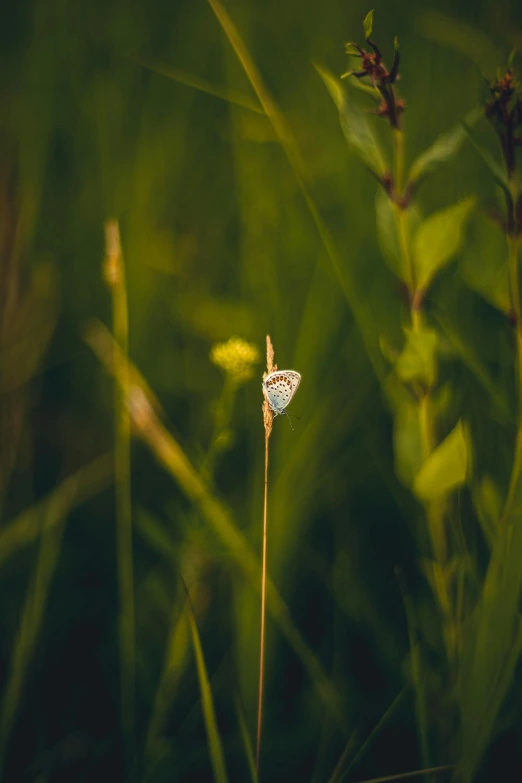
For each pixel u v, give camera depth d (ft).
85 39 3.95
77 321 3.54
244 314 3.37
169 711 3.06
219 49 3.87
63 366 3.49
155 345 3.49
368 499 3.28
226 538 3.00
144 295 3.52
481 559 3.02
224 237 3.73
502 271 2.82
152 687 3.10
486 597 2.79
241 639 3.05
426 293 2.82
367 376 3.25
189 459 3.24
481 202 2.81
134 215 3.65
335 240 3.33
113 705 3.10
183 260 3.60
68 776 3.02
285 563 3.13
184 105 3.88
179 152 3.83
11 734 3.06
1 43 3.88
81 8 3.96
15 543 3.12
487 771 2.95
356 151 2.80
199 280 3.61
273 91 3.50
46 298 3.37
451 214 2.79
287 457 3.16
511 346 2.83
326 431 3.17
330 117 3.46
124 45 3.93
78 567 3.26
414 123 3.36
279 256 3.35
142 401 2.99
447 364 3.06
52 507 3.09
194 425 3.38
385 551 3.24
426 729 2.85
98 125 3.79
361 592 3.16
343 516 3.25
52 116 3.72
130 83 3.89
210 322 3.39
